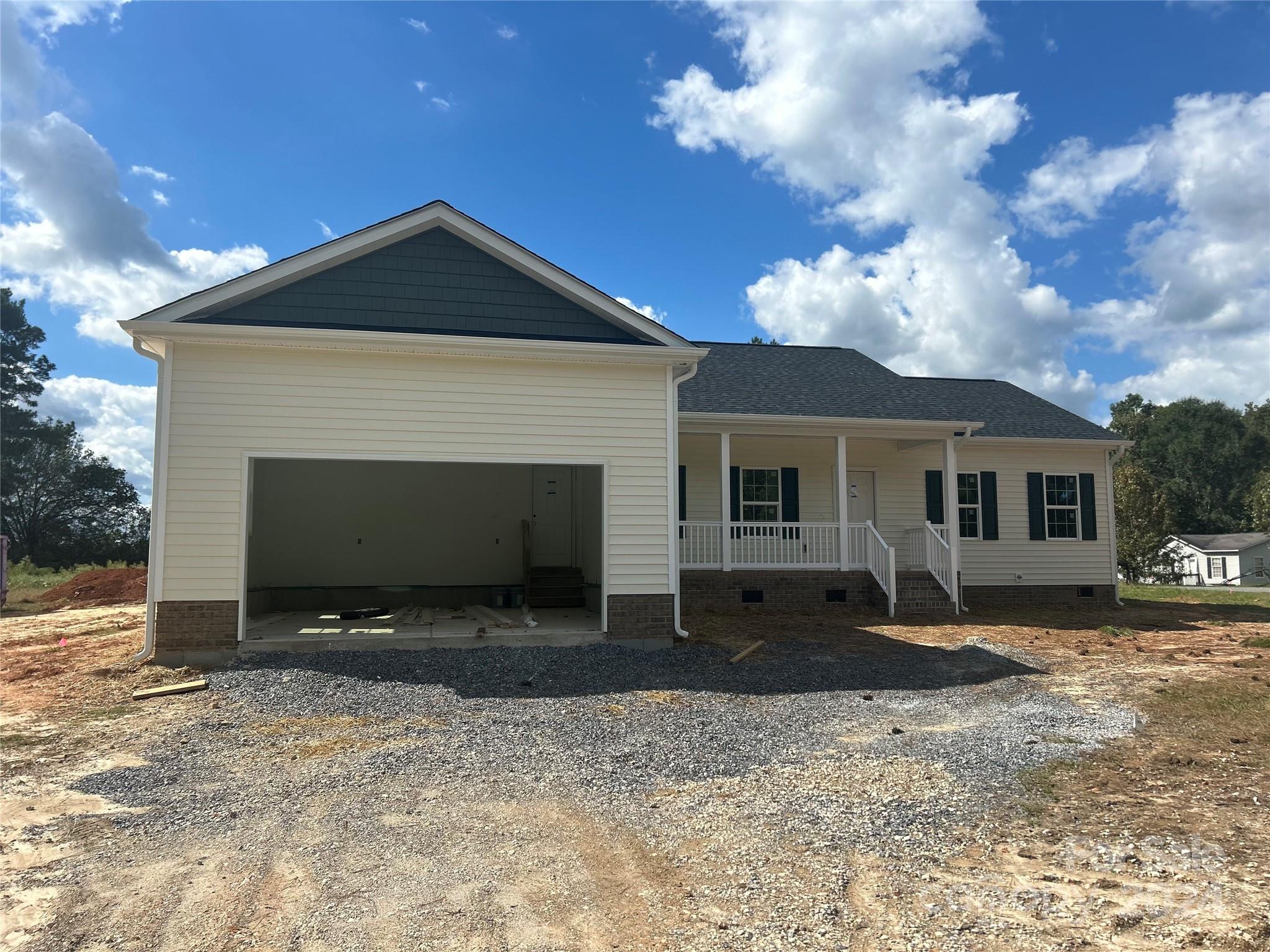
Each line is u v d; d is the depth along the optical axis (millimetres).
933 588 15875
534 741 7133
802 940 3627
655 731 7477
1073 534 18797
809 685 9539
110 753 6797
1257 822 5098
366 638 10812
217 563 10250
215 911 3914
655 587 11586
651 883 4246
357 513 15805
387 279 11453
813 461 17375
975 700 8836
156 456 10203
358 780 6051
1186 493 67000
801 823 5102
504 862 4520
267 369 10539
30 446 48969
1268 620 16406
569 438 11422
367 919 3830
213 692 8898
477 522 16344
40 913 3896
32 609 20016
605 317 11953
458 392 11102
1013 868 4406
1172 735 7207
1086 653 11719
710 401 16344
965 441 17328
